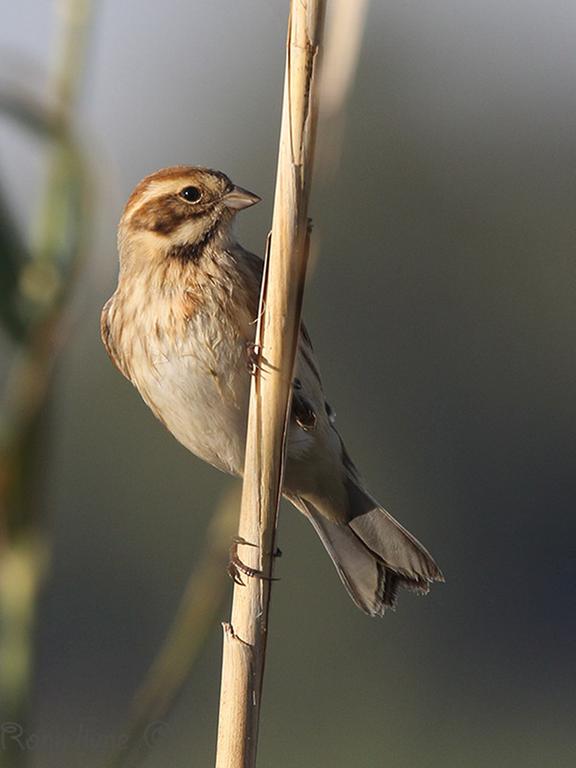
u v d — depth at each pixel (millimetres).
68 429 17625
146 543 17500
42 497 3400
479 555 19672
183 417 5703
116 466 17719
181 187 5742
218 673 14500
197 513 17656
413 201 20969
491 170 21500
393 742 16453
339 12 3340
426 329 20453
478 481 20031
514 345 20438
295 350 3715
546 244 21062
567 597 19219
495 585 19344
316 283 20234
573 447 20250
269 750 15914
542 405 20375
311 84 3361
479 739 16625
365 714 16766
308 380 5598
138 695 3592
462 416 20297
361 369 20172
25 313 3385
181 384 5613
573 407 20406
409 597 17984
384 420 20047
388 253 20781
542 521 19859
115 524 17500
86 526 17562
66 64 3422
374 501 5789
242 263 5711
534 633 18750
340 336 20250
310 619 17000
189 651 3645
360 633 17141
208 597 3668
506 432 20234
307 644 16984
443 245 20891
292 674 16938
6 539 3346
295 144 3436
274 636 16953
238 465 5727
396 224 20859
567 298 20891
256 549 3893
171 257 5684
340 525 5836
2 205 3367
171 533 17578
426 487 20000
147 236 5727
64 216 3398
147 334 5656
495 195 21438
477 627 18797
